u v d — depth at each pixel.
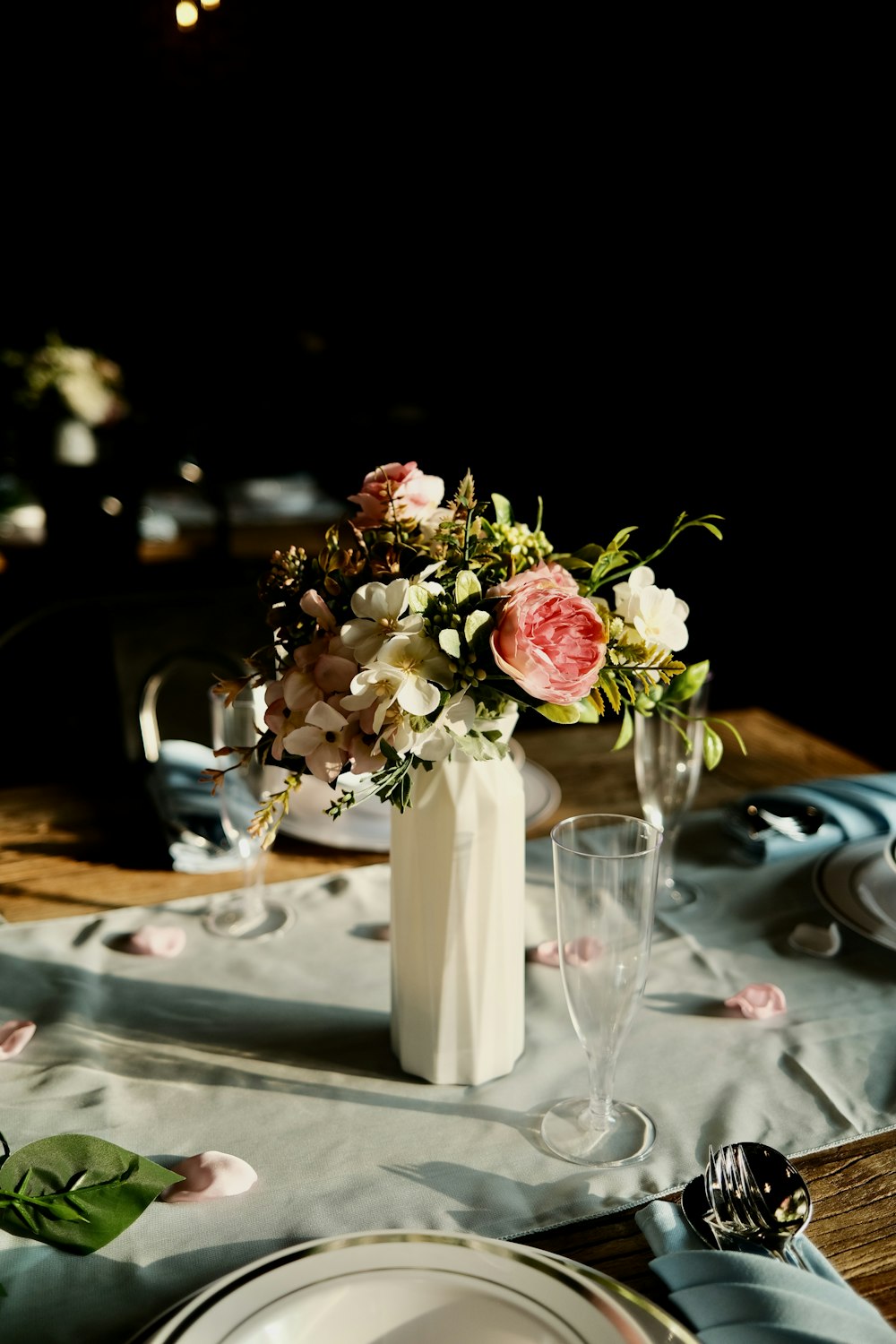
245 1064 0.92
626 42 4.93
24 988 1.03
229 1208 0.75
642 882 0.74
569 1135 0.81
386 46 5.32
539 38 5.14
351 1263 0.62
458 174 5.67
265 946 1.10
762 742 1.66
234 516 3.45
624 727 0.90
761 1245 0.68
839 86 4.32
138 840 1.33
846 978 1.04
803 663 4.34
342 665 0.75
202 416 4.89
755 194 4.78
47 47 5.19
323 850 1.30
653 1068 0.90
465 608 0.76
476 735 0.79
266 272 5.72
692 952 1.08
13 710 2.75
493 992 0.87
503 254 5.72
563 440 5.67
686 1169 0.78
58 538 2.75
